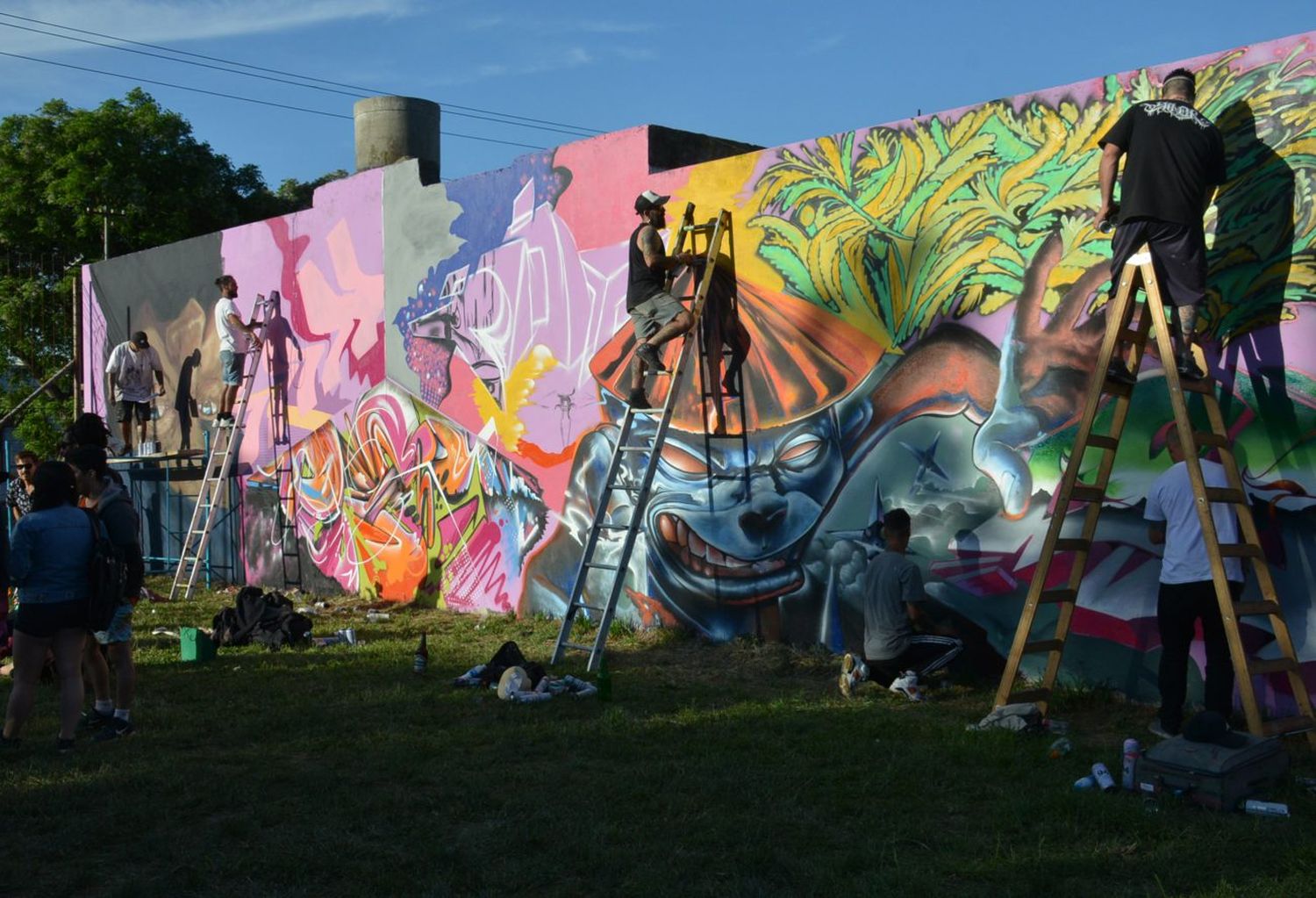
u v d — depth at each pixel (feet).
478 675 26.25
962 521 25.90
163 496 52.06
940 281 26.45
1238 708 21.90
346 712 23.71
